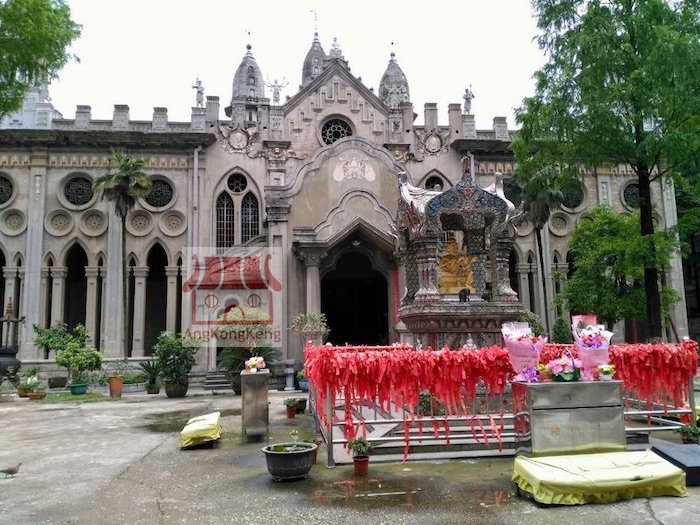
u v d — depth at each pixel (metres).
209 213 33.78
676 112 19.48
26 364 31.20
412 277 15.52
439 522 6.73
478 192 14.27
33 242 32.44
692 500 7.29
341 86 35.19
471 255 15.40
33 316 31.80
